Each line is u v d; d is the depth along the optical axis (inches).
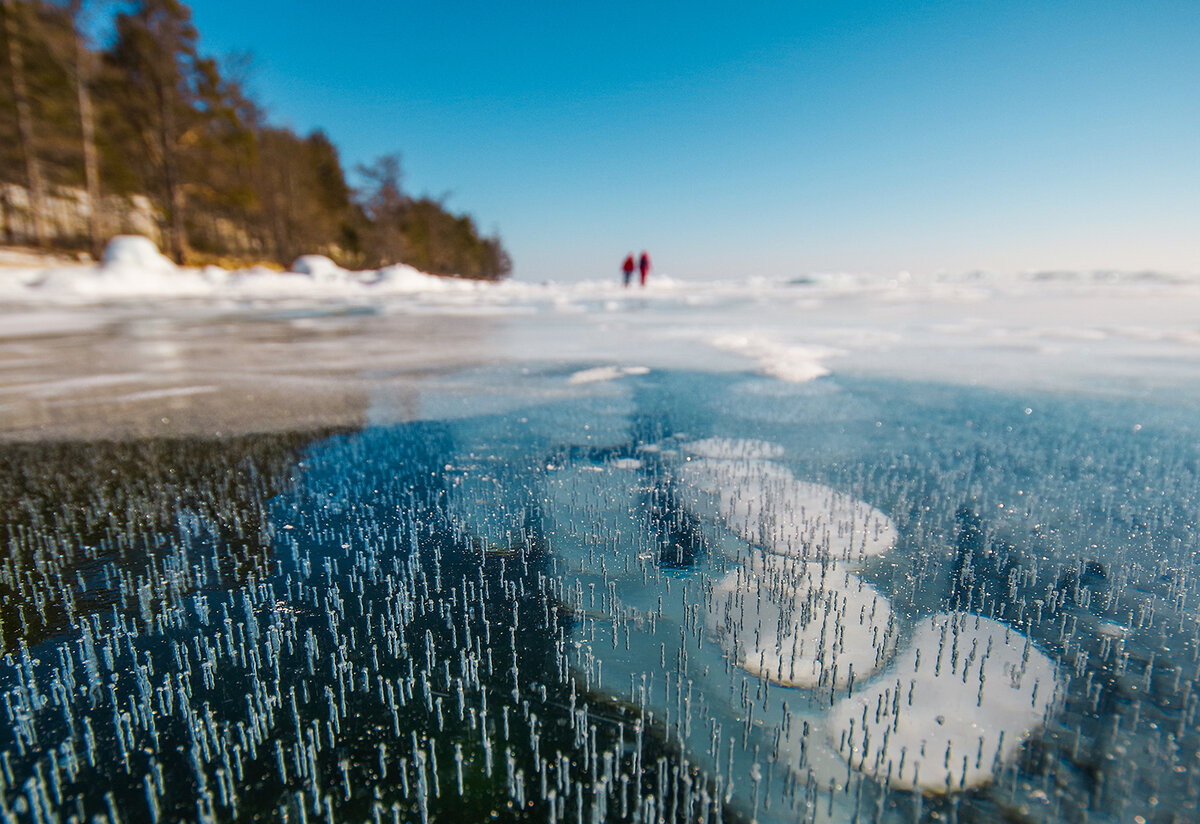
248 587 68.0
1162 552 73.1
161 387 181.9
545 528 84.2
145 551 77.2
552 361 233.3
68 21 824.9
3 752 43.8
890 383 179.9
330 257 1611.7
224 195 1159.6
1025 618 59.8
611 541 79.9
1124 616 59.7
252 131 1165.1
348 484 102.0
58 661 54.4
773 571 70.9
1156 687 49.3
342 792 40.0
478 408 156.0
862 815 37.6
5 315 443.8
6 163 965.2
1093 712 46.4
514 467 110.6
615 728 46.2
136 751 43.7
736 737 45.1
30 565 73.4
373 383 189.8
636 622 60.7
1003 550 74.7
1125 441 119.1
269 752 43.4
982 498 91.7
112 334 332.8
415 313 500.1
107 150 1007.6
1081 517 83.7
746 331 323.9
